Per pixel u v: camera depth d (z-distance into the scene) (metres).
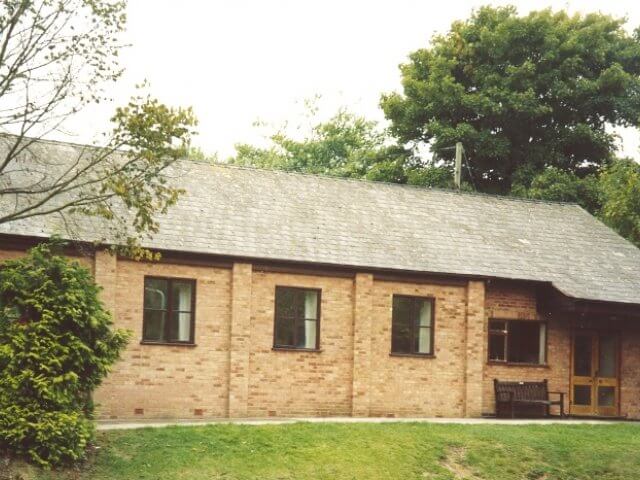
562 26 42.66
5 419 17.44
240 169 27.98
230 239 24.41
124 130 18.28
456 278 26.50
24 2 17.73
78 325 18.47
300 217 26.50
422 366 26.00
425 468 19.64
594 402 27.89
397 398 25.66
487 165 43.09
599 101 41.94
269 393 24.28
